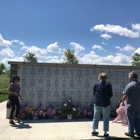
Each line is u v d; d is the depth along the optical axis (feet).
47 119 24.44
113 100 27.89
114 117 26.17
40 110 25.26
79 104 27.09
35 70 26.53
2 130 19.17
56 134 17.87
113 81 28.04
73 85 27.12
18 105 22.35
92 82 27.53
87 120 23.95
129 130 17.35
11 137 16.90
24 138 16.65
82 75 27.40
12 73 26.48
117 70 28.25
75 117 25.05
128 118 17.51
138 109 17.26
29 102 26.25
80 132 18.56
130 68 28.37
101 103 16.81
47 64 26.48
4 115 26.81
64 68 27.09
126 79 28.35
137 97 17.15
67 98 26.86
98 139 16.33
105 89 16.99
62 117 24.62
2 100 47.11
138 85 17.30
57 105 26.58
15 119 22.31
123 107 22.24
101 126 20.94
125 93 17.31
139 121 17.72
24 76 26.35
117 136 17.31
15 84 22.25
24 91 26.25
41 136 17.24
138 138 16.70
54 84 26.76
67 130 19.25
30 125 21.30
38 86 26.48
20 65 26.32
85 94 27.30
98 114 17.39
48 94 26.58
